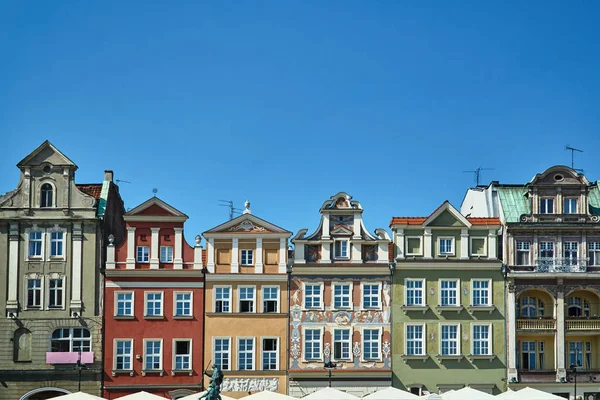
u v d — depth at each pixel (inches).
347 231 2650.1
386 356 2605.8
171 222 2620.6
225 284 2613.2
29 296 2571.4
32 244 2591.0
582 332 2647.6
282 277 2618.1
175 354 2581.2
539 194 2684.5
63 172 2608.3
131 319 2578.7
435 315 2628.0
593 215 2689.5
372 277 2632.9
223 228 2628.0
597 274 2635.3
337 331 2613.2
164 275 2598.4
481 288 2645.2
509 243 2655.0
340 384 2593.5
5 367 2536.9
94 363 2551.7
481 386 2603.3
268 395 2174.0
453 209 2659.9
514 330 2620.6
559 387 2615.7
